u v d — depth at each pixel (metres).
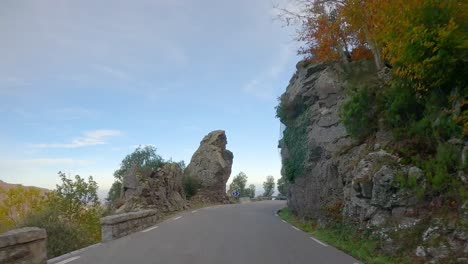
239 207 36.12
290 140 23.69
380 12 14.56
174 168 35.38
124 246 10.98
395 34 11.27
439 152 10.06
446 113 10.55
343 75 20.44
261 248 10.62
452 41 9.80
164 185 30.84
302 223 18.31
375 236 10.38
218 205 41.47
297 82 24.17
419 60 10.62
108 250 10.25
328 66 22.19
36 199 23.06
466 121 9.64
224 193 54.47
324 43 21.89
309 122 21.11
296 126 22.81
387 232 10.03
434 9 10.38
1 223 21.20
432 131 11.10
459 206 8.65
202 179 51.78
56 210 17.25
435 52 10.33
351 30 20.06
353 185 12.38
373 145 13.55
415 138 11.86
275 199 72.19
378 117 14.45
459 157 9.59
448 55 9.91
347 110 15.42
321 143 19.11
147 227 16.72
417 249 8.42
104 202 26.92
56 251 14.70
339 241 11.63
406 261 8.31
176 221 19.52
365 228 11.22
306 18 21.38
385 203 10.70
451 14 10.25
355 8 17.30
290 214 23.98
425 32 10.11
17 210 22.47
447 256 7.71
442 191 9.48
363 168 12.36
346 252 10.07
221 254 9.62
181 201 32.75
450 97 10.34
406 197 10.22
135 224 15.19
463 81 10.30
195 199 43.41
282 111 24.59
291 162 23.00
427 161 10.62
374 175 11.30
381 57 17.62
